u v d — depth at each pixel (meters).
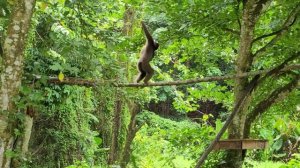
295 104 11.57
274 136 18.06
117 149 13.23
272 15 10.74
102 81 7.96
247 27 9.29
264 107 9.88
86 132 16.11
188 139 9.88
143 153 14.99
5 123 6.84
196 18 10.20
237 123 9.39
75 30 9.16
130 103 10.77
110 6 10.38
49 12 9.19
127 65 10.80
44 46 9.16
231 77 8.62
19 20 6.91
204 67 13.20
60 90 14.60
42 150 15.26
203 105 31.00
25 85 7.28
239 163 9.40
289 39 10.30
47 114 14.72
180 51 13.09
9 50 6.89
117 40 9.31
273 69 9.19
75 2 8.63
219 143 8.73
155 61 13.41
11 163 7.48
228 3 9.78
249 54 9.45
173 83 8.31
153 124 24.72
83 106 16.47
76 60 8.06
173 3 10.26
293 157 19.92
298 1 9.72
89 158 16.12
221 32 10.65
